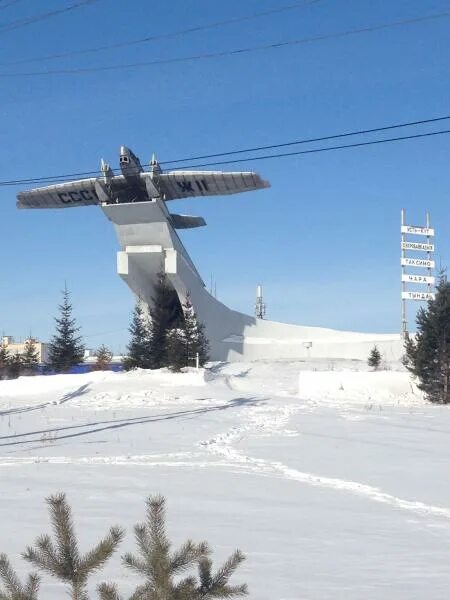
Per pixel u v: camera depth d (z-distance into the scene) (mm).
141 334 55875
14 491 11125
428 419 24516
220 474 12930
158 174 52250
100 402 32531
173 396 34094
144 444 17750
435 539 8203
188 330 53312
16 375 57719
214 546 7684
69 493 10930
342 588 6129
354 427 21844
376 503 10398
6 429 22016
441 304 34000
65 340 57875
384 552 7539
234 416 25625
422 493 11242
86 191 55656
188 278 56719
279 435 19766
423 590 6102
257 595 5883
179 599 3857
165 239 54156
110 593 3916
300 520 9172
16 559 6934
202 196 54125
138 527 4102
